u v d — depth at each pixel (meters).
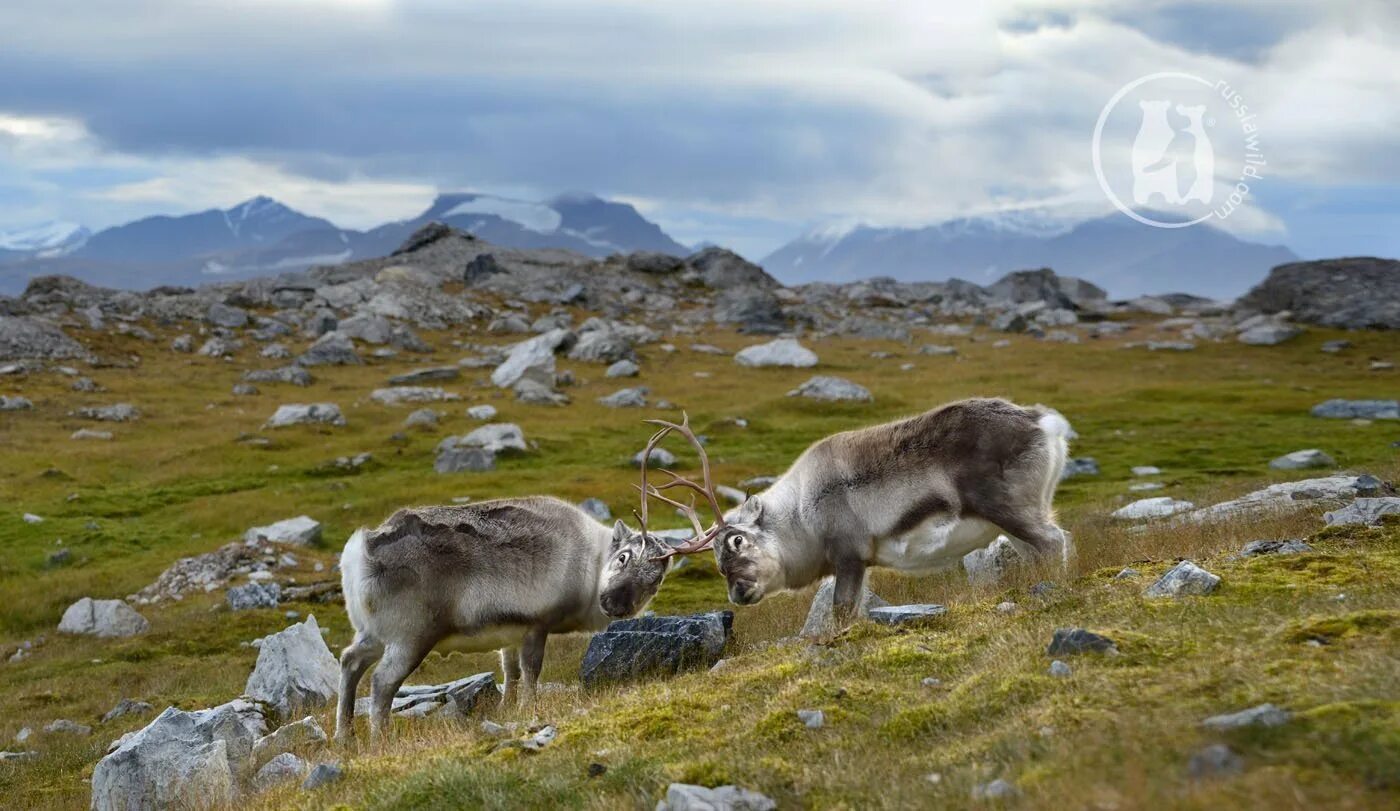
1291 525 15.44
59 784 14.16
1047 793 6.07
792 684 9.66
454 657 22.48
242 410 63.81
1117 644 8.62
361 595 12.54
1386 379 71.81
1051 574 12.40
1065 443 13.64
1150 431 53.50
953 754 7.27
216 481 47.91
